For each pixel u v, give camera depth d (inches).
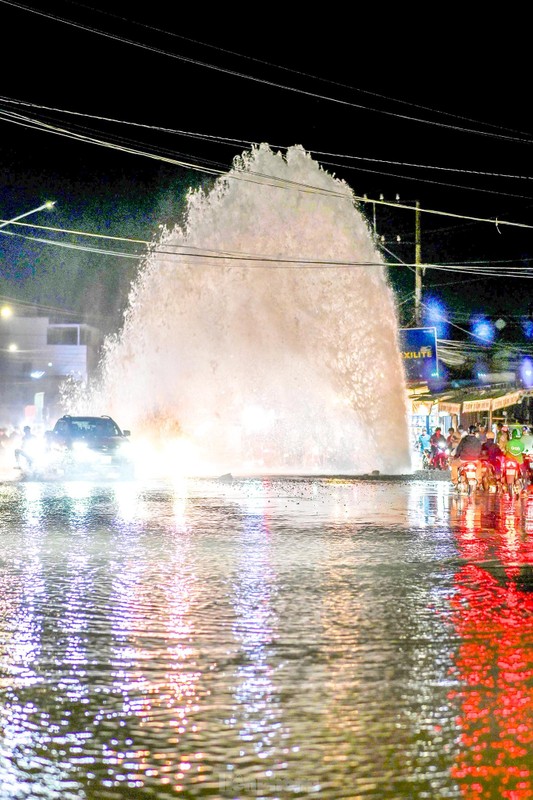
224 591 431.2
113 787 203.2
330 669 296.4
